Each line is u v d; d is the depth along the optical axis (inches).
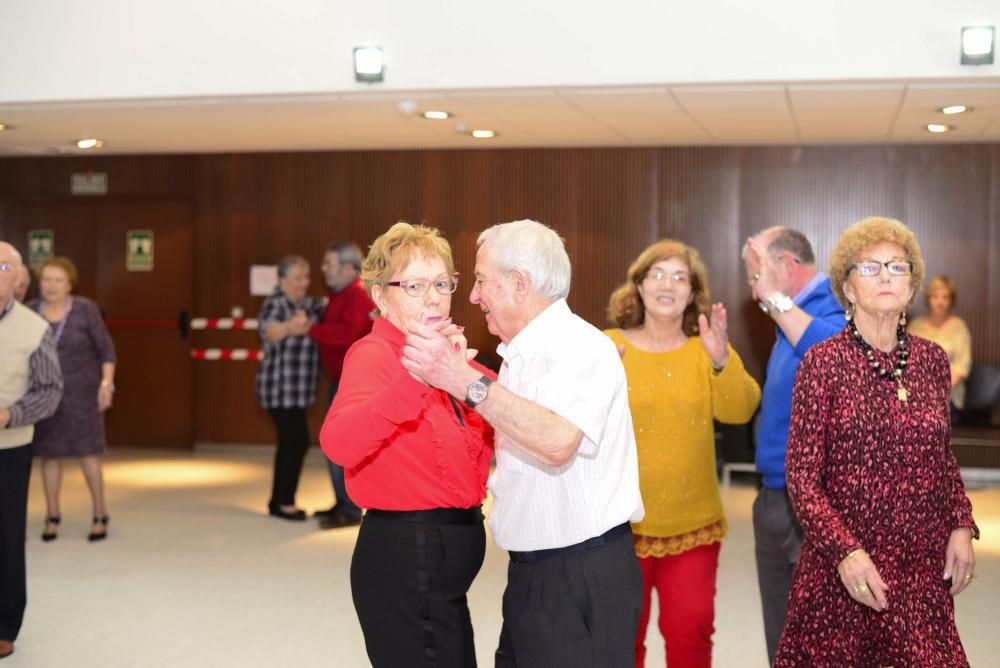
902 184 368.2
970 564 107.2
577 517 94.3
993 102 273.9
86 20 280.2
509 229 98.9
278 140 373.7
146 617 204.7
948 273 366.9
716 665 177.5
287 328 283.3
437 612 101.5
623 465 97.7
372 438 94.8
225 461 394.3
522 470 95.3
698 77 251.3
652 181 385.1
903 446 103.7
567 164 390.9
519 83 259.0
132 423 426.0
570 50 256.4
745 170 378.6
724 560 247.3
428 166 400.8
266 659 180.7
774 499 135.3
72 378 261.6
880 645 105.7
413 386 92.5
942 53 239.0
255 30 271.9
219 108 295.9
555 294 97.9
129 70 278.8
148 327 423.8
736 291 380.5
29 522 286.7
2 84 284.2
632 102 282.7
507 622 99.2
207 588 225.5
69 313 262.5
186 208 420.2
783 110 292.8
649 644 190.7
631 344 137.1
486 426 106.7
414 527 101.0
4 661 178.5
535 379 94.7
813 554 107.0
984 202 363.3
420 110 299.4
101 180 423.5
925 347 108.1
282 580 232.1
